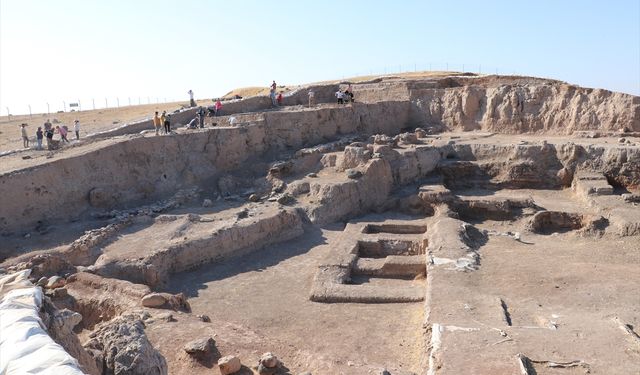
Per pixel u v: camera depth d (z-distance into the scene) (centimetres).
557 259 1955
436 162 3362
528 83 4250
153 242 2127
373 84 4719
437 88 4544
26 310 749
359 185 2875
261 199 2844
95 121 4591
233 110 3903
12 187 2266
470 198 2825
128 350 885
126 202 2681
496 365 1067
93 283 1677
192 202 2814
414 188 3106
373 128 4125
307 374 1079
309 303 1794
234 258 2250
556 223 2567
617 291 1591
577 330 1252
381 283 1977
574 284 1664
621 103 3750
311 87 4588
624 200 2667
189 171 2988
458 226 2247
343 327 1597
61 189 2441
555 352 1126
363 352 1423
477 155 3422
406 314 1672
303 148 3519
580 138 3675
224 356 1176
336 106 3994
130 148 2792
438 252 1953
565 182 3162
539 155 3256
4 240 2123
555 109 3972
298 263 2188
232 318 1681
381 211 2909
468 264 1836
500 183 3231
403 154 3241
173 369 1161
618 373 1039
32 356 617
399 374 1170
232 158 3203
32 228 2280
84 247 2005
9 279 913
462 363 1083
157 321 1384
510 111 4106
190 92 3994
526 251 2070
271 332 1580
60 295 1593
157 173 2883
